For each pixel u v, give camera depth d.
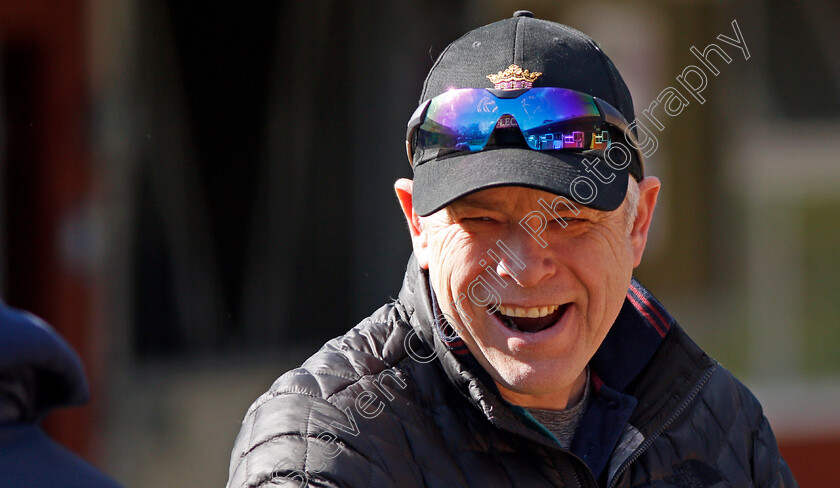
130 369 17.33
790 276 28.09
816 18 25.09
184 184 17.80
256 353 18.45
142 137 17.22
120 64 16.33
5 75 15.59
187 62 17.55
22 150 15.69
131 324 17.44
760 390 22.06
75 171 15.86
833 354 24.20
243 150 18.06
